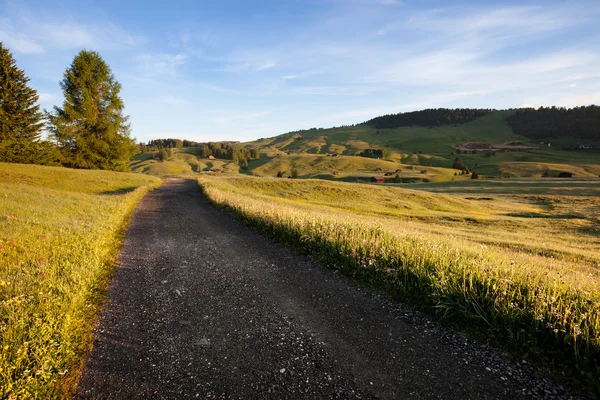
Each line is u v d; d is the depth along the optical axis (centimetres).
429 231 2034
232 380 379
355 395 356
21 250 779
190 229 1298
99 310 557
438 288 562
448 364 412
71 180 3191
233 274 755
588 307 452
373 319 535
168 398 349
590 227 2973
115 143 4825
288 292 648
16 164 3494
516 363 412
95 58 4491
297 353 436
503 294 504
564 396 353
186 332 489
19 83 4178
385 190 5466
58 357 397
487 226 3048
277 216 1252
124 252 938
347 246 830
